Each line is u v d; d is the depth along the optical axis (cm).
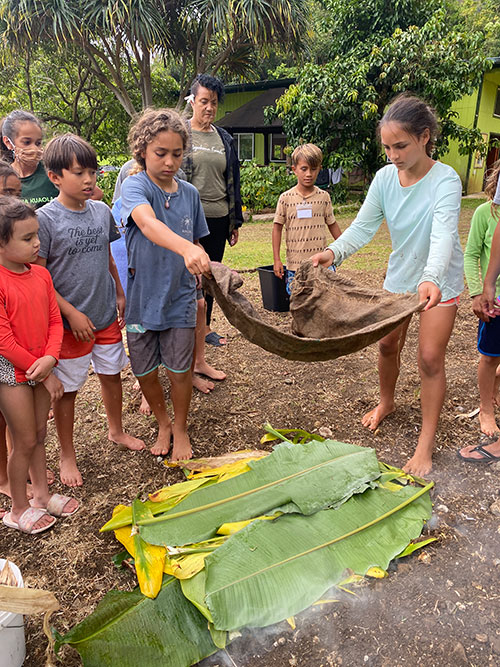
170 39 1482
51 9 1260
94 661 163
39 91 1759
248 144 1872
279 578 185
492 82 1695
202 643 173
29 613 159
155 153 244
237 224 409
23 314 212
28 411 219
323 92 1278
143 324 265
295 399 357
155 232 219
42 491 247
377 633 181
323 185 1553
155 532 204
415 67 1229
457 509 243
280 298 539
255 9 1284
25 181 296
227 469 248
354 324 238
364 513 218
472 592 197
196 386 371
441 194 242
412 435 309
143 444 302
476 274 293
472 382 376
